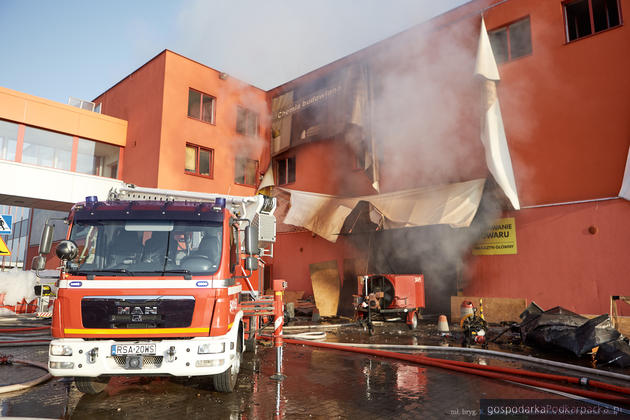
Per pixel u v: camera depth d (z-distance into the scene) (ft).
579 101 38.04
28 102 51.98
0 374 21.65
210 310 15.76
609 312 34.01
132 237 16.84
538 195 39.50
